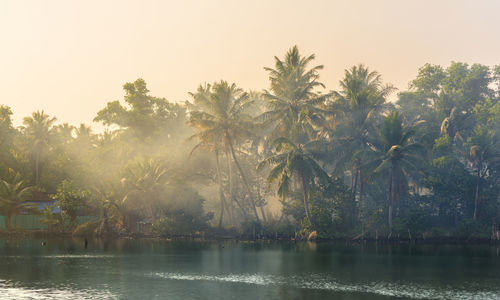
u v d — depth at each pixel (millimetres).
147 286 37906
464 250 63406
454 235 75312
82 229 86438
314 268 47438
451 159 80125
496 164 81250
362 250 63438
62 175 103688
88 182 95875
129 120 113438
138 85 116375
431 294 34938
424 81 105875
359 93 79875
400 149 73812
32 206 92062
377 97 80812
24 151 110625
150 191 82000
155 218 85000
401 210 79688
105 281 40062
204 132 80125
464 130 92312
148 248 66938
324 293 35344
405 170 76000
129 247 68188
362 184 80312
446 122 89188
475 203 78938
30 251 62531
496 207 77812
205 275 43250
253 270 46281
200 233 82938
